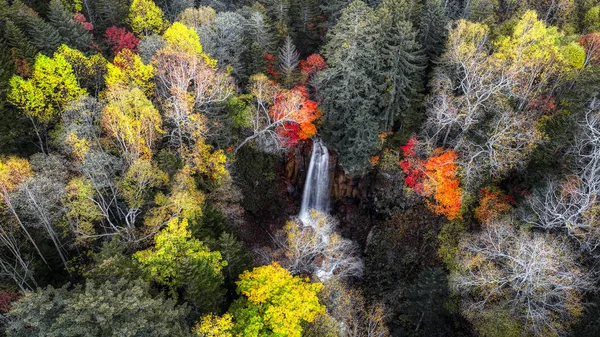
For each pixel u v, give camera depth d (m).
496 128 28.23
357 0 30.14
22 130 27.91
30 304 14.38
